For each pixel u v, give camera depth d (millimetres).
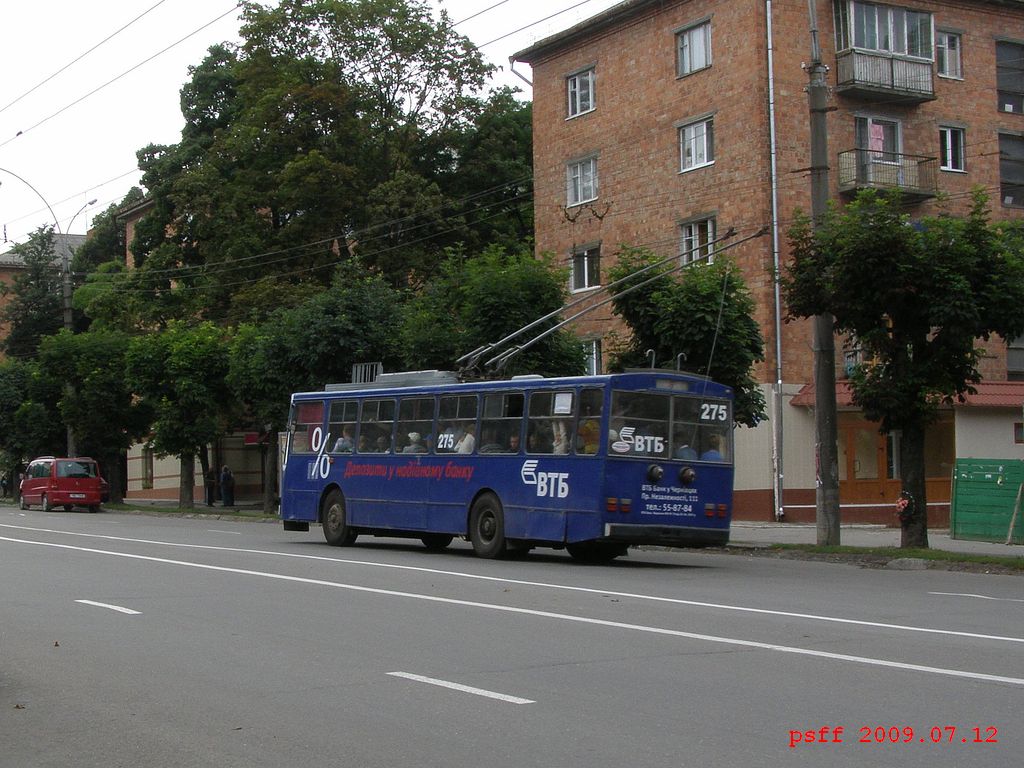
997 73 35250
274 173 46250
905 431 20703
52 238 68312
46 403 56719
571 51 38281
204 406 43531
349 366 35469
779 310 31594
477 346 29297
